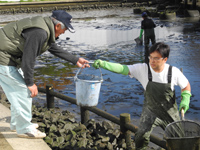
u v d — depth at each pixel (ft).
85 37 59.36
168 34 58.29
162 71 10.02
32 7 139.03
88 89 13.70
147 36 44.98
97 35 61.36
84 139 14.29
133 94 24.52
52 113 19.02
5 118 15.01
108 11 126.21
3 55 11.51
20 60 11.95
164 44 9.77
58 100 23.88
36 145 12.28
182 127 9.44
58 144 14.12
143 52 42.01
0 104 17.28
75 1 151.74
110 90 25.59
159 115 10.43
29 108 12.53
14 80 11.78
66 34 63.82
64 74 31.63
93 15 109.81
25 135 12.76
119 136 15.15
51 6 141.38
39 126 16.02
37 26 11.06
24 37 11.12
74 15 111.86
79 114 20.68
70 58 13.42
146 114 10.59
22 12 132.57
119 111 20.95
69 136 14.78
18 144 12.25
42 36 11.02
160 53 9.63
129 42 51.11
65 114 20.02
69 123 16.69
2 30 11.47
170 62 35.19
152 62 9.84
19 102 12.19
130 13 113.29
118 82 27.84
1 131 13.41
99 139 14.88
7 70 11.67
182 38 52.90
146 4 138.41
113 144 14.51
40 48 11.25
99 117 20.06
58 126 16.46
